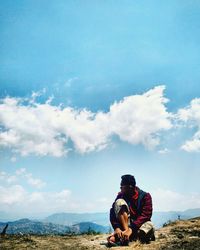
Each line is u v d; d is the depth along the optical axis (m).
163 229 4.59
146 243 3.45
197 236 3.79
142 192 3.56
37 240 4.04
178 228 4.48
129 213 3.50
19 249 3.49
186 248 3.16
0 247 3.57
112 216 3.51
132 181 3.52
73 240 4.05
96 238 4.18
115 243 3.44
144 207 3.50
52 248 3.54
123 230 3.40
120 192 3.60
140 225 3.44
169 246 3.27
